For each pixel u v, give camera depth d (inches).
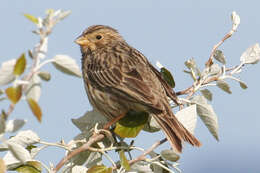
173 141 355.3
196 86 374.9
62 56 241.6
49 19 239.6
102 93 425.7
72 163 359.6
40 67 234.2
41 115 225.8
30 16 239.3
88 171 323.0
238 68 382.3
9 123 235.9
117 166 341.7
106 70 429.1
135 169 333.1
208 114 369.4
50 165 324.2
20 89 222.4
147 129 389.4
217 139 373.7
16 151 277.4
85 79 445.7
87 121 398.0
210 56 378.3
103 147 363.9
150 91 397.1
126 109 414.9
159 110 381.7
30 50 231.9
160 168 346.6
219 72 379.2
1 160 256.5
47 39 245.3
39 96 236.2
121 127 360.5
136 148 347.9
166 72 405.1
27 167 324.8
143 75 414.0
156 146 324.8
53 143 330.3
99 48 472.1
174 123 362.9
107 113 430.9
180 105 378.6
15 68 225.1
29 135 323.0
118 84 414.6
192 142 353.1
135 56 439.2
